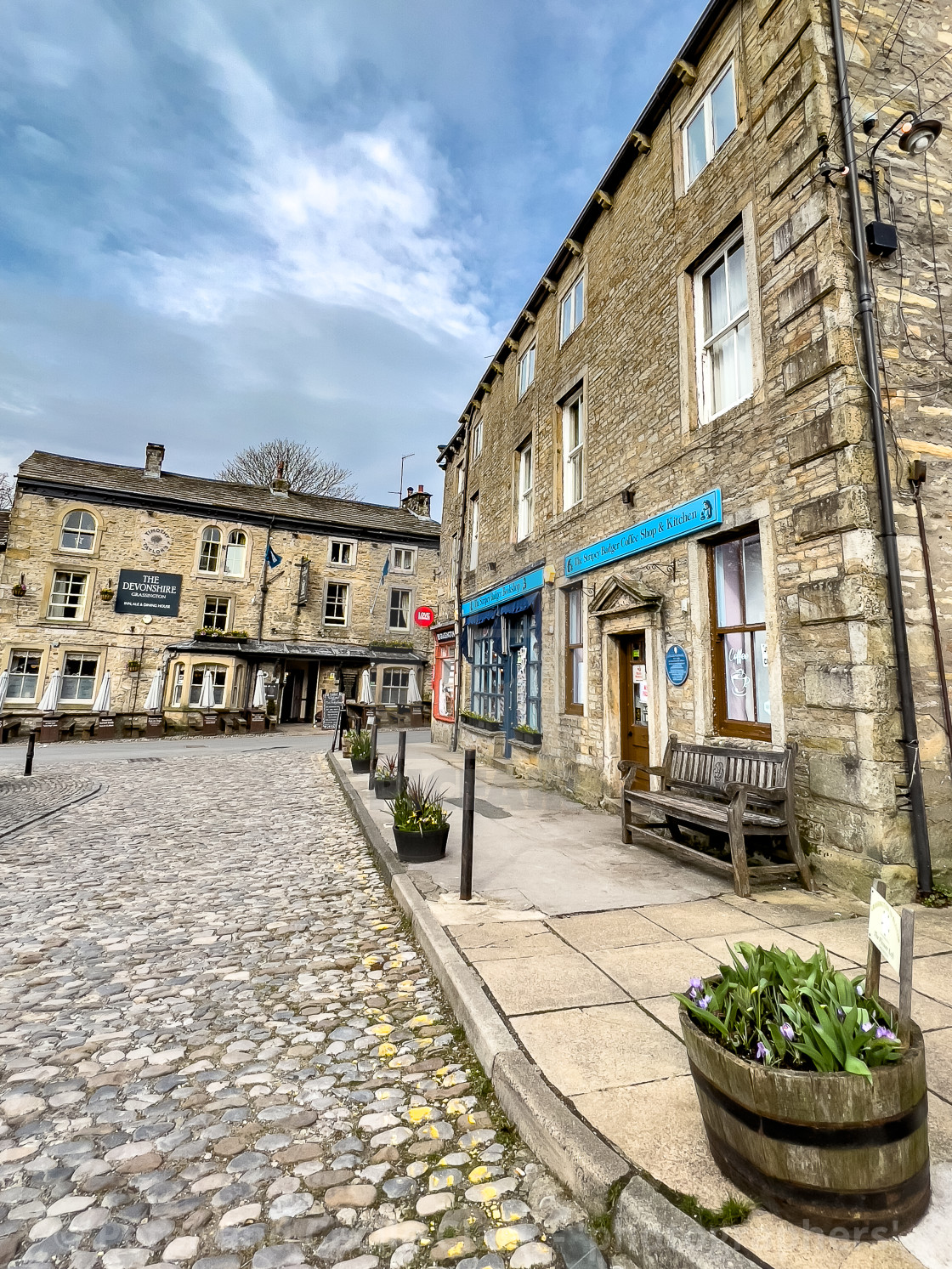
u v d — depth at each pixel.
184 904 4.96
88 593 20.75
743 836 4.44
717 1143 1.83
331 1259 1.77
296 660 24.42
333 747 14.98
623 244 8.25
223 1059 2.83
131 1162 2.18
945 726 4.48
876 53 5.18
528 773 10.22
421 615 18.33
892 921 1.80
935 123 4.47
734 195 5.99
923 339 4.93
